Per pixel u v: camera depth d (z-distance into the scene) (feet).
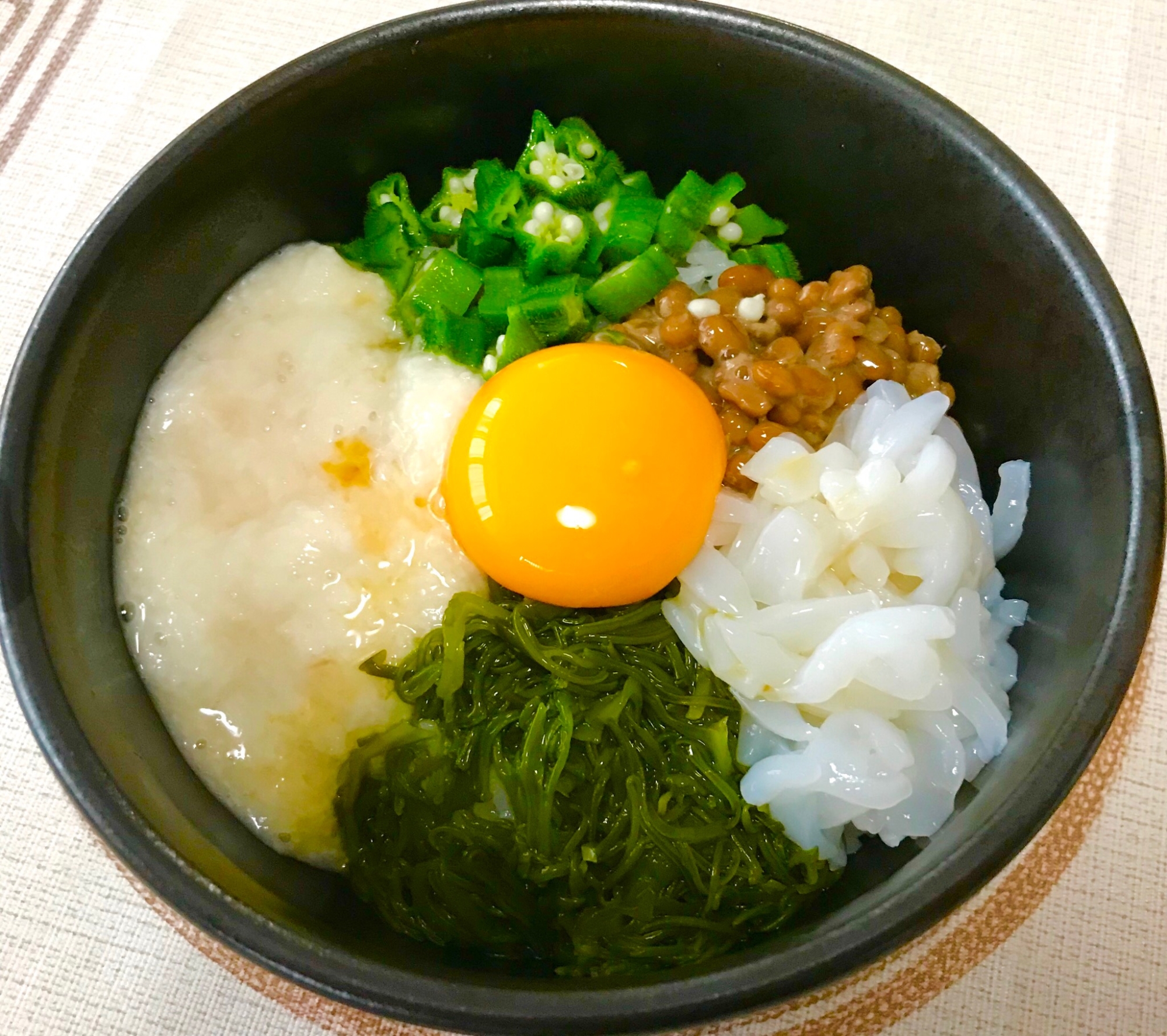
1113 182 0.59
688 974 0.35
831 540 0.48
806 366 0.51
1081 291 0.44
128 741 0.43
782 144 0.53
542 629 0.50
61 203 0.60
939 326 0.54
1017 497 0.50
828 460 0.49
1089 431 0.44
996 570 0.50
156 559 0.49
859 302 0.52
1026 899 0.47
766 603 0.48
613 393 0.49
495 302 0.57
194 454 0.51
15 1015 0.45
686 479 0.48
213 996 0.45
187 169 0.46
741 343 0.51
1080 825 0.48
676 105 0.53
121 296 0.46
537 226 0.56
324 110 0.49
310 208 0.54
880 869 0.45
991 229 0.47
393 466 0.52
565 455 0.48
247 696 0.48
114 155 0.61
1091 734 0.38
